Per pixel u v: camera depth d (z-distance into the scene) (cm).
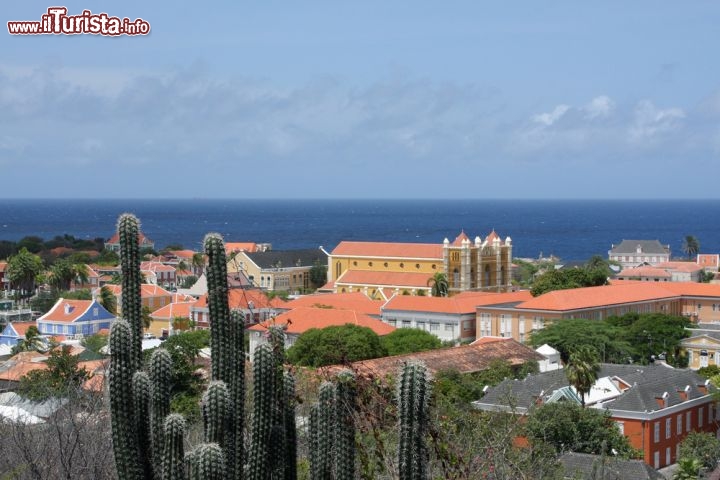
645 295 14762
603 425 5978
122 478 1891
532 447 2991
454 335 13925
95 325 13925
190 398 4791
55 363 4562
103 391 2981
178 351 5222
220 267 2059
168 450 1873
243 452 2095
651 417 7444
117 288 17362
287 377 2156
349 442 2055
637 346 12356
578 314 13438
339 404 2069
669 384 8044
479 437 2592
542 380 7481
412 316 14288
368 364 8338
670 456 7712
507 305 14062
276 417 2055
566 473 4291
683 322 13050
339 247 19638
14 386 4847
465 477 2236
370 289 18562
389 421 2109
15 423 2833
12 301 18412
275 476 2059
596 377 7294
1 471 2511
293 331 11881
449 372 8031
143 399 1944
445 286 17612
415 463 1875
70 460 2395
